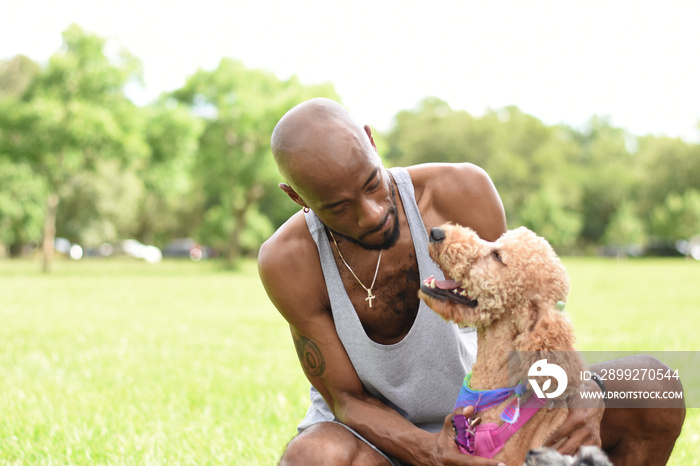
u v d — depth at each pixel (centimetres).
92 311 1380
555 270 295
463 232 305
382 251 324
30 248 5691
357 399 335
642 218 7381
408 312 333
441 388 332
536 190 6888
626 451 343
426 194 339
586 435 294
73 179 4681
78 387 656
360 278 329
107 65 3438
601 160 8350
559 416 293
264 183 4041
